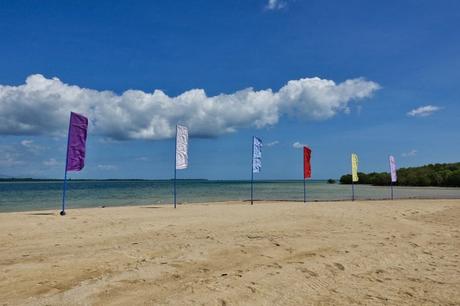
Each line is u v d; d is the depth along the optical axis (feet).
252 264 22.67
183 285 17.97
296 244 29.27
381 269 22.90
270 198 105.50
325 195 125.08
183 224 39.70
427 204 72.38
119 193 135.33
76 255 24.34
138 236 32.22
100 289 17.13
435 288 19.27
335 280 20.22
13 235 31.53
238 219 44.65
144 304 15.37
